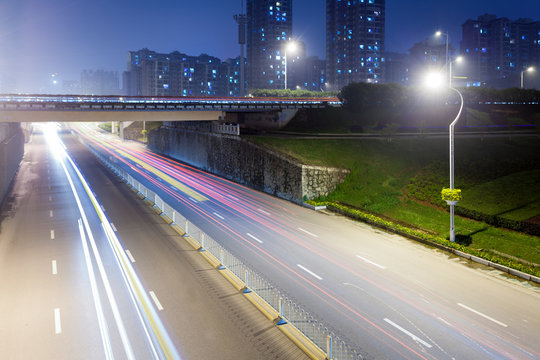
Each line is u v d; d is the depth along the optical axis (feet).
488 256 78.48
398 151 150.82
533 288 67.05
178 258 80.79
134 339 51.62
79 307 60.23
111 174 190.19
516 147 146.30
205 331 53.36
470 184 121.60
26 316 57.62
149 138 316.19
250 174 159.74
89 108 156.76
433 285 68.18
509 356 48.11
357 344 50.26
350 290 66.13
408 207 116.16
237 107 185.98
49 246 88.43
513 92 213.46
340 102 219.20
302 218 111.86
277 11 603.67
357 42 544.21
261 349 49.19
